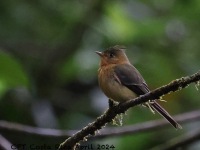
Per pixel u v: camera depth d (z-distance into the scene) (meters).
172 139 12.36
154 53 14.04
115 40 14.11
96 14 14.45
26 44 14.23
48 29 14.54
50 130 10.30
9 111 13.05
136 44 14.19
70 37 14.38
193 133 11.08
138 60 13.85
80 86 13.98
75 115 13.19
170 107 13.13
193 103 13.30
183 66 13.98
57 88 13.98
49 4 14.60
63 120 13.11
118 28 14.16
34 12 14.44
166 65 13.86
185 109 13.26
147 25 14.13
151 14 14.54
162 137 12.38
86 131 7.46
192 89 13.29
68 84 14.04
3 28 14.06
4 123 10.23
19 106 13.05
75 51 14.26
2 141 9.89
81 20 14.43
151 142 12.28
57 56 14.26
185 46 14.23
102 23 14.30
